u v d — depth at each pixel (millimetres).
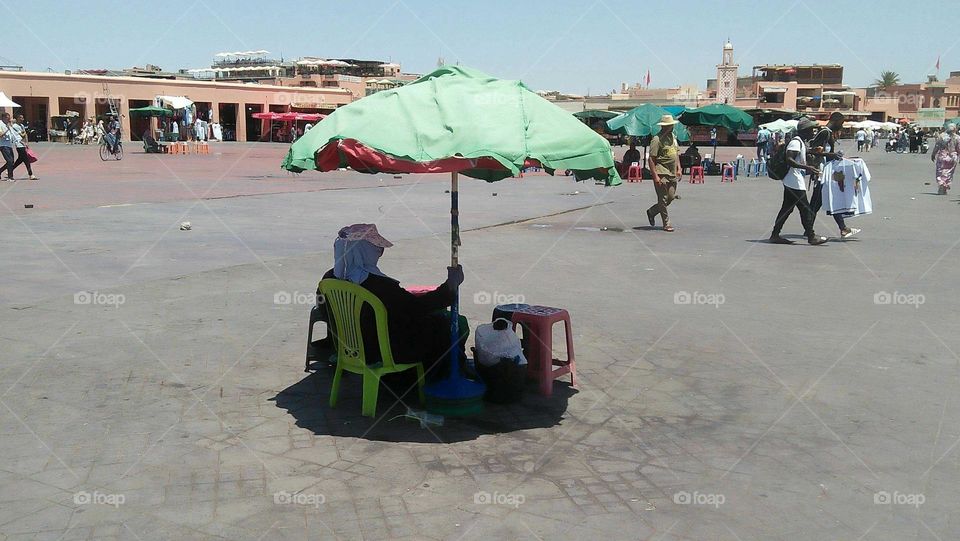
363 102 4777
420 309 5094
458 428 4887
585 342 6805
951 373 6016
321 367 6004
